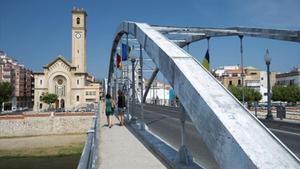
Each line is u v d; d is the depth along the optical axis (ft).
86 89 415.23
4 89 346.74
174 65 19.69
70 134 226.38
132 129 57.41
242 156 11.82
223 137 13.14
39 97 411.95
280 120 78.79
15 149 179.93
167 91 341.41
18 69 463.42
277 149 11.93
